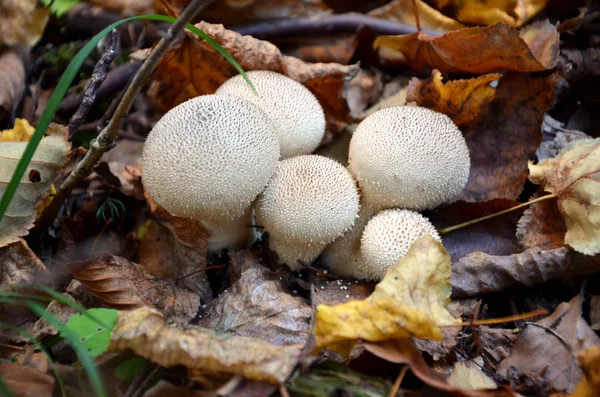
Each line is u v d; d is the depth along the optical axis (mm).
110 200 255
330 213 220
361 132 232
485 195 257
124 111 197
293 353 183
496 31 246
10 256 218
